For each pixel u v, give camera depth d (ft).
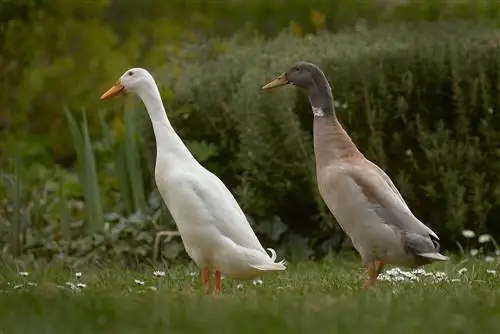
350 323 30.19
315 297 34.32
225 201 36.73
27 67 67.46
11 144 65.16
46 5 66.39
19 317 32.24
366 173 38.19
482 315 31.09
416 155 50.14
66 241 50.21
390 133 49.96
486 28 53.42
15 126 67.77
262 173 50.44
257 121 50.24
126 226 49.93
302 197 51.29
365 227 37.81
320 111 40.19
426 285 36.60
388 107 49.57
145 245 49.39
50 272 44.57
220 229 36.32
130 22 71.26
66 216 50.39
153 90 38.96
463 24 54.70
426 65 49.62
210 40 59.88
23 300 34.50
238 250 36.14
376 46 50.16
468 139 49.70
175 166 37.37
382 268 39.75
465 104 49.73
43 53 68.28
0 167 63.93
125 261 49.16
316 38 54.65
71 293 36.27
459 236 50.70
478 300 32.96
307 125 50.55
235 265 36.32
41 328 30.83
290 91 49.60
